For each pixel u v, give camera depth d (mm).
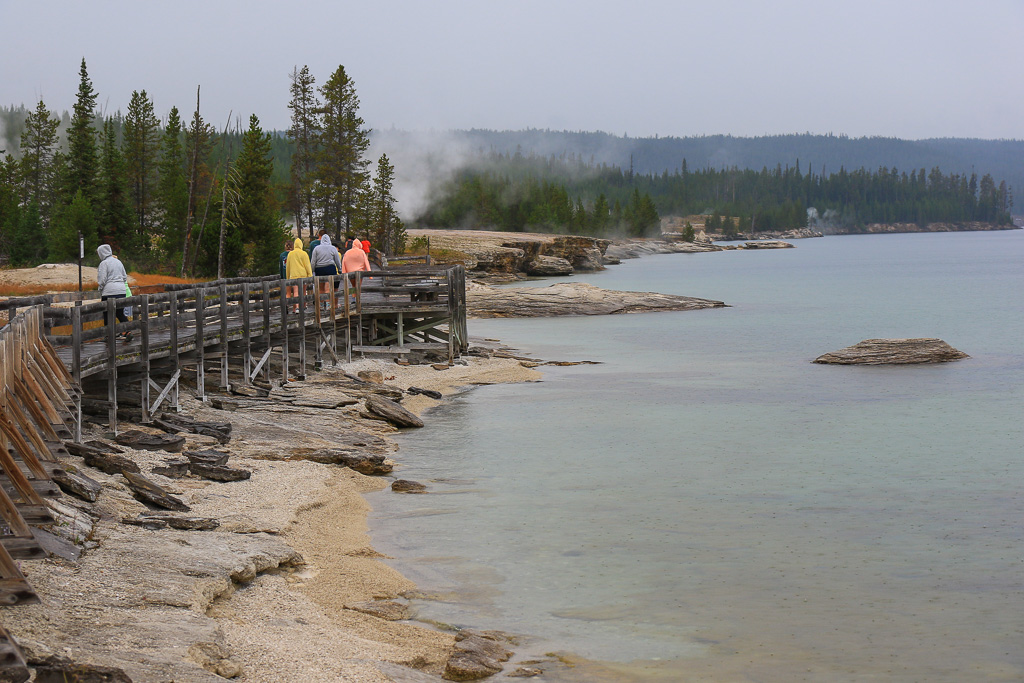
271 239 72562
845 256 166375
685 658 9727
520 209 186625
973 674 9336
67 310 15414
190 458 15930
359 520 14547
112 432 16344
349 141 91625
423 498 16062
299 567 11922
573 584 11953
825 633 10406
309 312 26297
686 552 13250
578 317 55844
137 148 92750
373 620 10484
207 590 9945
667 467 18594
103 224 78750
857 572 12453
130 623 8578
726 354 38188
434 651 9688
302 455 17781
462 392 27828
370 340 32969
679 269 122562
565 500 15977
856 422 23594
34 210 67188
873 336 45219
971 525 14664
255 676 8117
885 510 15531
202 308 19766
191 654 8109
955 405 26078
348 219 92938
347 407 22359
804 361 35875
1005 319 53906
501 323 52375
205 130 95812
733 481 17469
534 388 28766
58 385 13391
